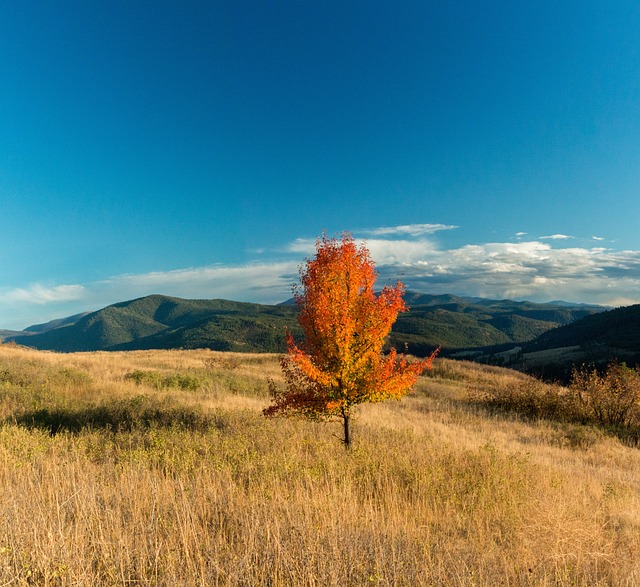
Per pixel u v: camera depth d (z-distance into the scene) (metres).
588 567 4.66
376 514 5.56
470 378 35.44
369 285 9.74
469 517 5.96
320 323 9.24
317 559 3.89
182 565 3.88
